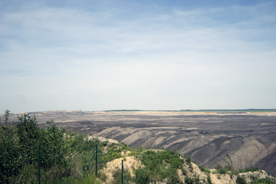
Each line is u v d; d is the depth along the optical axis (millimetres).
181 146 42406
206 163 33156
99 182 14000
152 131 60469
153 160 17688
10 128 14195
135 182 14945
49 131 14703
